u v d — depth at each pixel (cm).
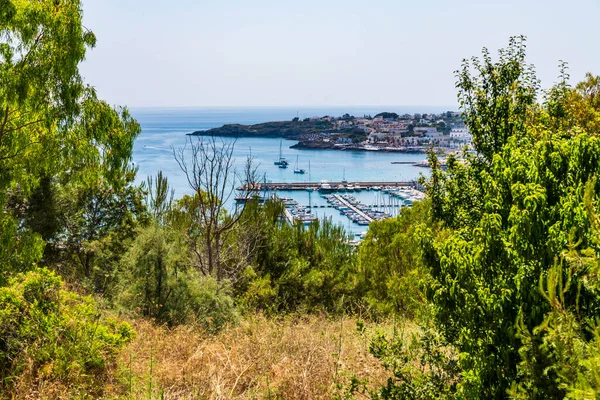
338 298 1441
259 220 1546
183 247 1143
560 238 282
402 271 1435
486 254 325
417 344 412
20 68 798
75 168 991
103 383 478
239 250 1464
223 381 466
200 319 848
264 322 784
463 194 858
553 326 237
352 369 491
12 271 795
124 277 898
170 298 870
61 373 463
